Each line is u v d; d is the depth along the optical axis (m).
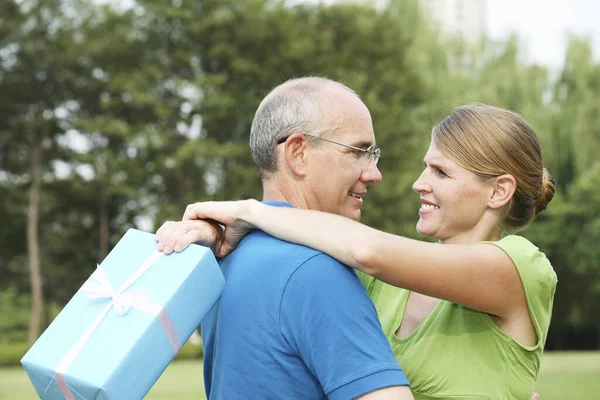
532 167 3.03
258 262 2.66
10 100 38.31
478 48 40.12
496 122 3.03
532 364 2.85
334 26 37.03
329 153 2.89
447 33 40.78
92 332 2.52
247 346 2.59
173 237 2.74
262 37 35.19
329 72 34.12
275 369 2.54
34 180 38.31
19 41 37.06
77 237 41.78
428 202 3.12
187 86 34.69
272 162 2.94
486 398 2.80
